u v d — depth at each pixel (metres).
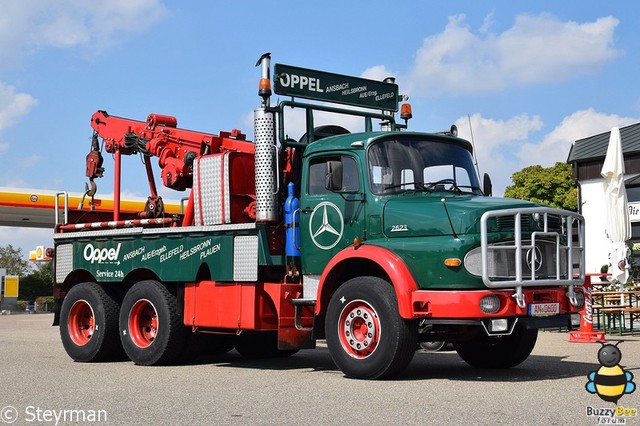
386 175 8.81
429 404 6.60
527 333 9.24
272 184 9.47
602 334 13.16
